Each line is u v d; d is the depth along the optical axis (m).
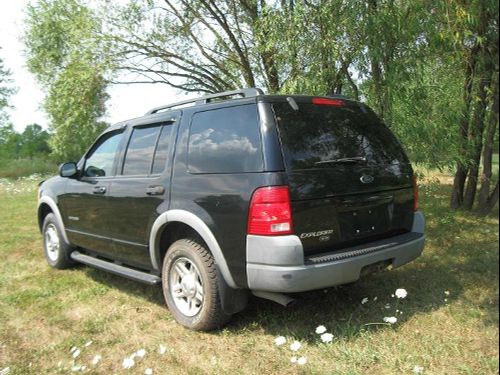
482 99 5.63
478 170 7.19
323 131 3.29
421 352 2.88
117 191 4.14
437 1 4.77
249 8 7.98
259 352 3.05
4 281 4.96
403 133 5.50
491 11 4.62
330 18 5.22
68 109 9.84
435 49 5.25
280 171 2.92
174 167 3.59
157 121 4.00
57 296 4.43
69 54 9.30
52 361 3.14
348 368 2.74
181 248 3.47
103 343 3.35
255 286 2.97
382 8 4.94
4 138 28.67
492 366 2.65
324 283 2.94
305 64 5.65
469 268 4.51
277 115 3.11
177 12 9.14
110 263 4.52
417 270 4.61
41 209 5.68
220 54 9.35
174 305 3.61
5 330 3.66
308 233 2.98
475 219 6.48
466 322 3.28
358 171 3.33
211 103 3.49
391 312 3.57
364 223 3.35
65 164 4.82
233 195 3.05
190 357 3.06
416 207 3.85
